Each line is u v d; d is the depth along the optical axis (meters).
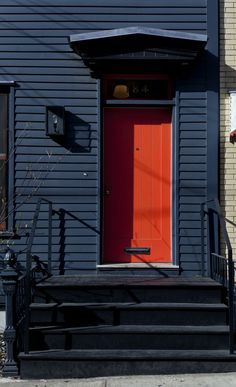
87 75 8.13
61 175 8.09
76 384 6.04
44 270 7.95
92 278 7.73
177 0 8.15
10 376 6.27
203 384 5.97
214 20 8.11
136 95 8.32
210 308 6.84
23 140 8.09
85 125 8.09
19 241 8.02
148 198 8.30
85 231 8.05
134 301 7.13
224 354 6.39
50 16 8.15
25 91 8.12
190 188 8.06
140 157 8.33
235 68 8.12
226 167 8.06
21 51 8.12
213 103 8.07
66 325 6.84
